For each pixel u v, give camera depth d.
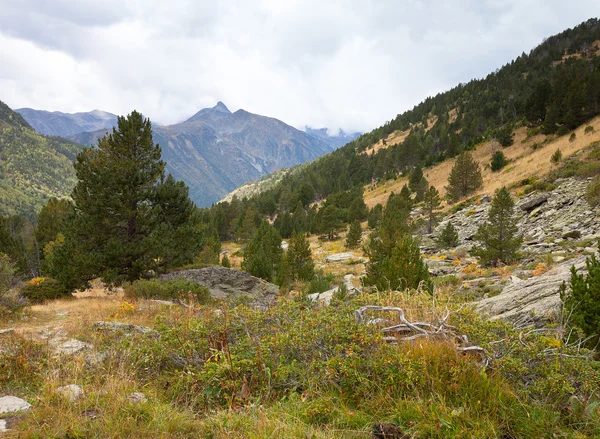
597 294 4.59
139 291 15.20
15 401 3.47
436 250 30.22
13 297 12.64
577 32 134.00
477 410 3.06
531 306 6.39
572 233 19.55
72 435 2.80
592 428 2.93
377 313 5.26
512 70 128.25
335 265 35.25
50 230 40.28
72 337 6.94
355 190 87.94
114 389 3.66
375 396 3.45
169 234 20.19
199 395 3.74
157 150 21.56
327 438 2.84
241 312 5.29
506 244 19.03
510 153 62.81
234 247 64.69
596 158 31.78
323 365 3.82
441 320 4.55
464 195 48.38
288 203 98.50
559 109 58.81
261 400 3.67
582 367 3.48
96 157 19.84
